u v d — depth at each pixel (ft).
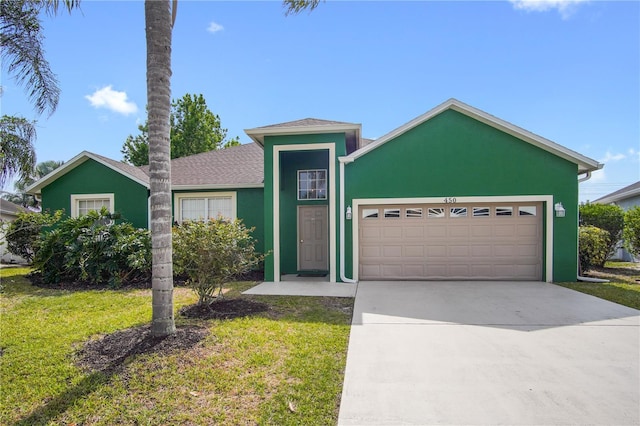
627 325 19.20
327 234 40.01
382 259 34.17
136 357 14.19
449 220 33.58
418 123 33.14
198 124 95.20
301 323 19.53
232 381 12.56
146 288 30.30
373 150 33.76
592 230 41.32
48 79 25.44
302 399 11.47
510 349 15.75
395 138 33.60
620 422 10.14
